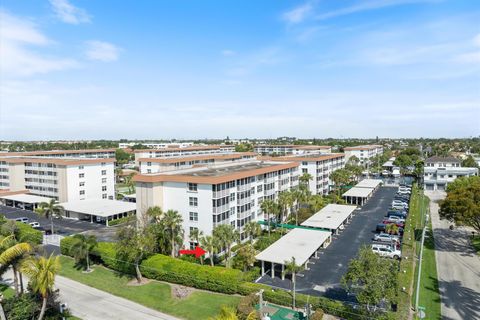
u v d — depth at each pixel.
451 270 49.44
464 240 64.06
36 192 105.75
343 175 105.69
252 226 58.09
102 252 52.47
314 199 84.88
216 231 48.91
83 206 86.12
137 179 59.28
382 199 107.00
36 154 131.50
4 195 99.94
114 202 91.06
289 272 48.91
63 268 52.81
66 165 94.19
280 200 70.94
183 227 58.94
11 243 37.44
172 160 111.19
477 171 122.12
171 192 59.69
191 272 45.28
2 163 111.75
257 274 47.88
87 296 43.22
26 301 34.22
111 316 37.91
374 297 32.53
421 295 41.50
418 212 87.19
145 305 40.66
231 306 38.69
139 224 55.53
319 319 34.75
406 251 55.81
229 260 53.81
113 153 163.00
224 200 58.41
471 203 56.84
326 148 179.38
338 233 70.38
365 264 34.66
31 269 31.53
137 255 46.66
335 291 43.28
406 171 169.38
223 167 79.19
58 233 72.50
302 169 106.38
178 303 40.78
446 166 129.12
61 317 36.59
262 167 78.06
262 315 36.81
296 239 55.62
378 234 65.50
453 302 39.78
